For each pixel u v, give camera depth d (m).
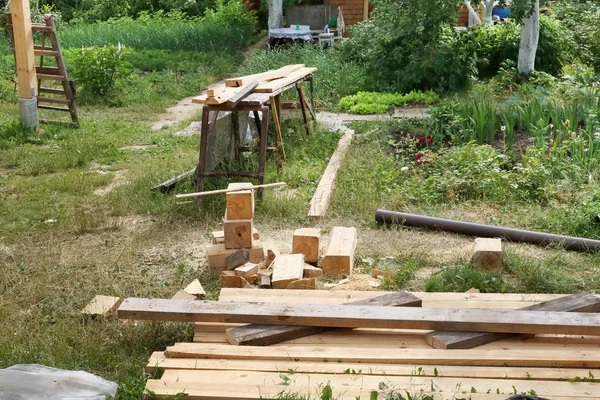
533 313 4.82
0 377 4.13
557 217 7.62
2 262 6.70
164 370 4.47
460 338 4.66
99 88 15.91
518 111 11.52
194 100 8.21
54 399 4.11
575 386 4.14
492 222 7.67
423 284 6.11
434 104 14.84
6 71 18.09
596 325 4.67
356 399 4.03
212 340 4.89
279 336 4.81
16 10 11.92
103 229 7.63
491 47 17.88
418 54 15.71
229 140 9.78
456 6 15.89
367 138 11.28
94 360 4.85
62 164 10.26
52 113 14.40
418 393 4.08
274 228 7.64
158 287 6.14
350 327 4.86
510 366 4.45
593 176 8.93
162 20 27.06
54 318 5.54
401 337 4.84
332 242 6.61
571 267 6.47
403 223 7.48
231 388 4.16
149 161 10.51
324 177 9.06
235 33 24.16
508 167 9.58
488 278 6.05
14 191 9.04
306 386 4.18
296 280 5.89
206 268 6.55
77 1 32.06
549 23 18.69
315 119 12.16
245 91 8.68
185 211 8.02
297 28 22.25
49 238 7.41
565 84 14.75
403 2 15.50
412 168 9.41
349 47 18.84
